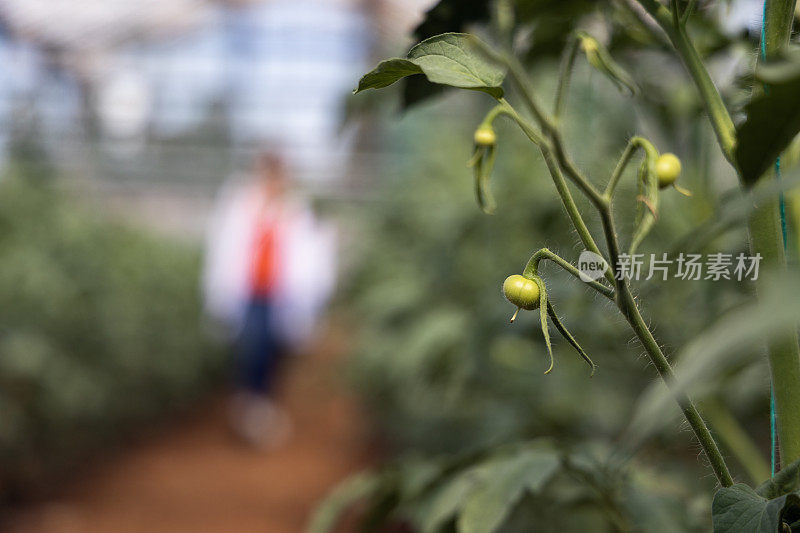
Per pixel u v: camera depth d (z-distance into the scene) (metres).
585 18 1.34
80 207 8.02
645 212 0.75
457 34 0.77
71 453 5.87
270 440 6.99
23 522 4.98
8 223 5.99
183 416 8.00
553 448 1.22
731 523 0.69
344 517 4.31
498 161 2.91
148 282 7.91
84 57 15.22
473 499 1.09
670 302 1.57
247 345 6.98
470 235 3.11
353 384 6.00
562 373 2.38
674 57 1.30
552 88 2.07
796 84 0.55
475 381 2.50
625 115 1.84
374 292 4.66
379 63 0.76
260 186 6.88
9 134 9.91
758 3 0.88
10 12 14.12
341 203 7.63
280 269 6.84
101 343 6.24
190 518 5.26
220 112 15.76
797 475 0.72
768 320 0.44
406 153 7.54
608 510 1.17
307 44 15.85
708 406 1.41
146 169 15.31
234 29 15.77
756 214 0.75
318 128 15.81
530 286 0.73
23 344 4.96
